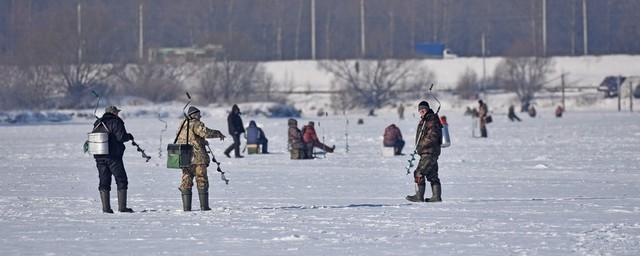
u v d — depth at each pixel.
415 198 64.00
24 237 47.97
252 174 89.69
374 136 170.12
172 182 81.25
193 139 58.72
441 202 63.41
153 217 55.88
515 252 42.06
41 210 59.88
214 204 63.31
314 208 59.97
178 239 46.91
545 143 143.38
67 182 82.00
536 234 47.53
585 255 41.03
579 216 54.88
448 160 107.88
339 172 91.88
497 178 83.88
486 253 41.91
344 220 53.66
